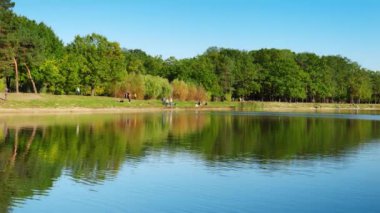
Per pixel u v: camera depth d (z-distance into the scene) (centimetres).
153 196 2112
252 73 16588
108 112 8412
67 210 1880
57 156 3066
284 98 18188
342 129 5834
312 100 19288
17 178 2394
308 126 6291
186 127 5597
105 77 10906
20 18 12006
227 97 15412
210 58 17325
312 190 2270
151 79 11375
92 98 9588
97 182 2355
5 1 7812
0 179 2362
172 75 15062
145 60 16950
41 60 9156
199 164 2916
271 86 17088
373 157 3306
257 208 1956
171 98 11181
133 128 5203
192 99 12644
